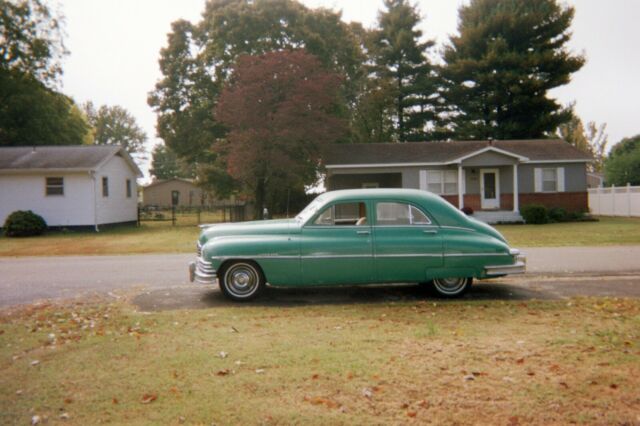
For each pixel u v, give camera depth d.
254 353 5.23
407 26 47.16
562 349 5.25
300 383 4.38
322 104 28.86
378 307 7.67
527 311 7.21
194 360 5.04
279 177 29.38
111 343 5.72
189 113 35.72
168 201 70.94
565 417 3.71
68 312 7.52
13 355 5.37
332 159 30.94
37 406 4.03
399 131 48.19
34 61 39.56
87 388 4.38
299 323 6.62
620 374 4.51
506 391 4.17
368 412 3.81
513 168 30.59
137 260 14.54
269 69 27.53
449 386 4.29
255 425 3.64
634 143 57.16
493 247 8.35
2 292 9.58
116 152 31.17
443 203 8.58
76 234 26.39
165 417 3.78
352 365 4.81
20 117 40.16
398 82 48.19
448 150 32.47
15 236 25.58
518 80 41.62
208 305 8.08
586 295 8.48
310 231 8.39
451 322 6.58
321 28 35.66
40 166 27.81
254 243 8.30
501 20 42.78
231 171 28.30
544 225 26.78
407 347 5.39
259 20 32.47
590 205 37.62
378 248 8.29
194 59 35.72
